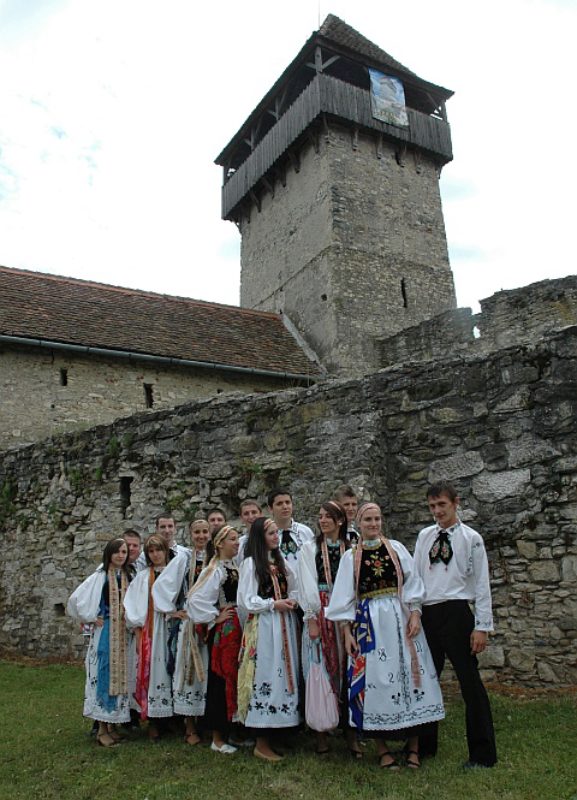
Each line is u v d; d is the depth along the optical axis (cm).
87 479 995
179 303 1897
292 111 2286
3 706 652
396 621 420
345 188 2192
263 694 439
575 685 575
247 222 2583
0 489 1112
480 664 625
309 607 434
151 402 1528
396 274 2206
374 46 2452
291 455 796
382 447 738
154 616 516
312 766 418
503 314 1566
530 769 400
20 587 1048
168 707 496
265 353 1817
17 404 1370
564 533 611
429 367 729
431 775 398
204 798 379
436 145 2420
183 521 871
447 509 449
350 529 485
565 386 639
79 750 484
